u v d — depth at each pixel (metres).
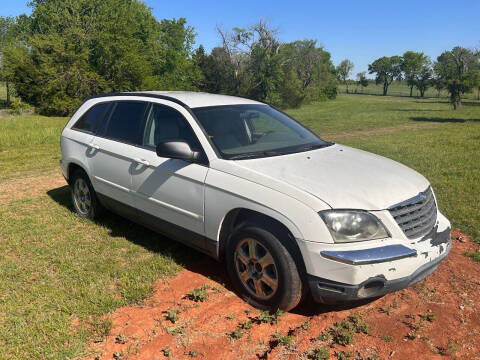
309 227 3.06
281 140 4.38
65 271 4.17
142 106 4.76
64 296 3.67
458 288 3.84
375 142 14.41
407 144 13.60
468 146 12.92
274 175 3.46
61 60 38.88
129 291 3.74
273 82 62.31
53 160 10.83
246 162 3.73
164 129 4.37
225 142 4.00
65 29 39.31
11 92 45.31
